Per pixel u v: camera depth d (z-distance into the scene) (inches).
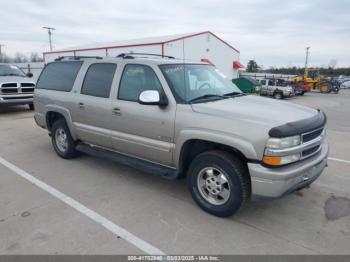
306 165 127.9
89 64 198.4
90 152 197.9
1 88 420.5
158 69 156.3
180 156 147.2
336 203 155.0
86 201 155.7
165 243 119.9
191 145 147.1
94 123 189.8
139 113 159.9
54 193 165.3
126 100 169.3
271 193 120.8
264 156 120.1
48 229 129.0
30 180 183.8
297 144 123.7
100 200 157.0
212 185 139.8
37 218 138.1
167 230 129.0
